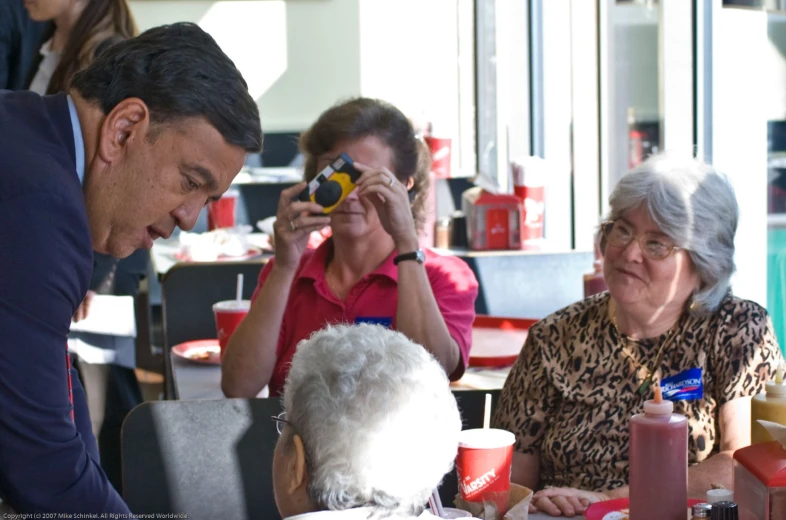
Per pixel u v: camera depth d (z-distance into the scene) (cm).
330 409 133
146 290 653
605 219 221
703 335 217
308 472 135
